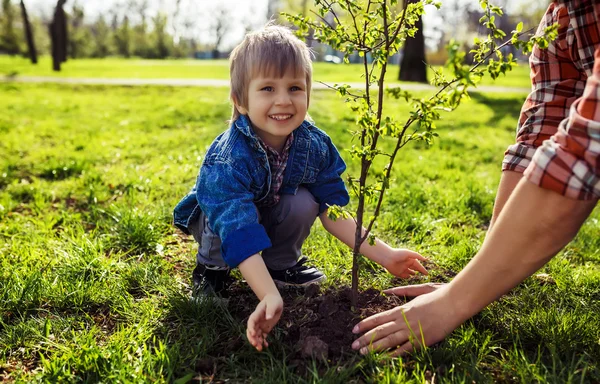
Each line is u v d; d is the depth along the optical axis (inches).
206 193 77.5
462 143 261.3
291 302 86.6
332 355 71.4
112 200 149.6
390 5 68.6
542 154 53.3
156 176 170.6
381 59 65.4
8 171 177.5
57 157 201.6
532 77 72.4
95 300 89.1
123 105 413.1
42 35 2506.2
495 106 459.5
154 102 441.4
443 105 62.0
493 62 58.7
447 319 66.6
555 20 66.2
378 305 81.4
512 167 72.6
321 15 70.1
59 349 76.2
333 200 88.9
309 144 85.5
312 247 110.2
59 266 100.7
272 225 89.1
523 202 56.0
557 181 51.8
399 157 214.8
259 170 79.7
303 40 73.2
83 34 2272.4
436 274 99.8
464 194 152.5
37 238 115.3
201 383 66.6
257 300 89.8
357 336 73.9
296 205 86.9
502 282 61.2
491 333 76.9
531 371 66.6
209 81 726.5
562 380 64.5
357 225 76.7
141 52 2495.1
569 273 100.4
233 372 70.2
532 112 71.5
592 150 49.6
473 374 66.5
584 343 74.6
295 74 77.0
